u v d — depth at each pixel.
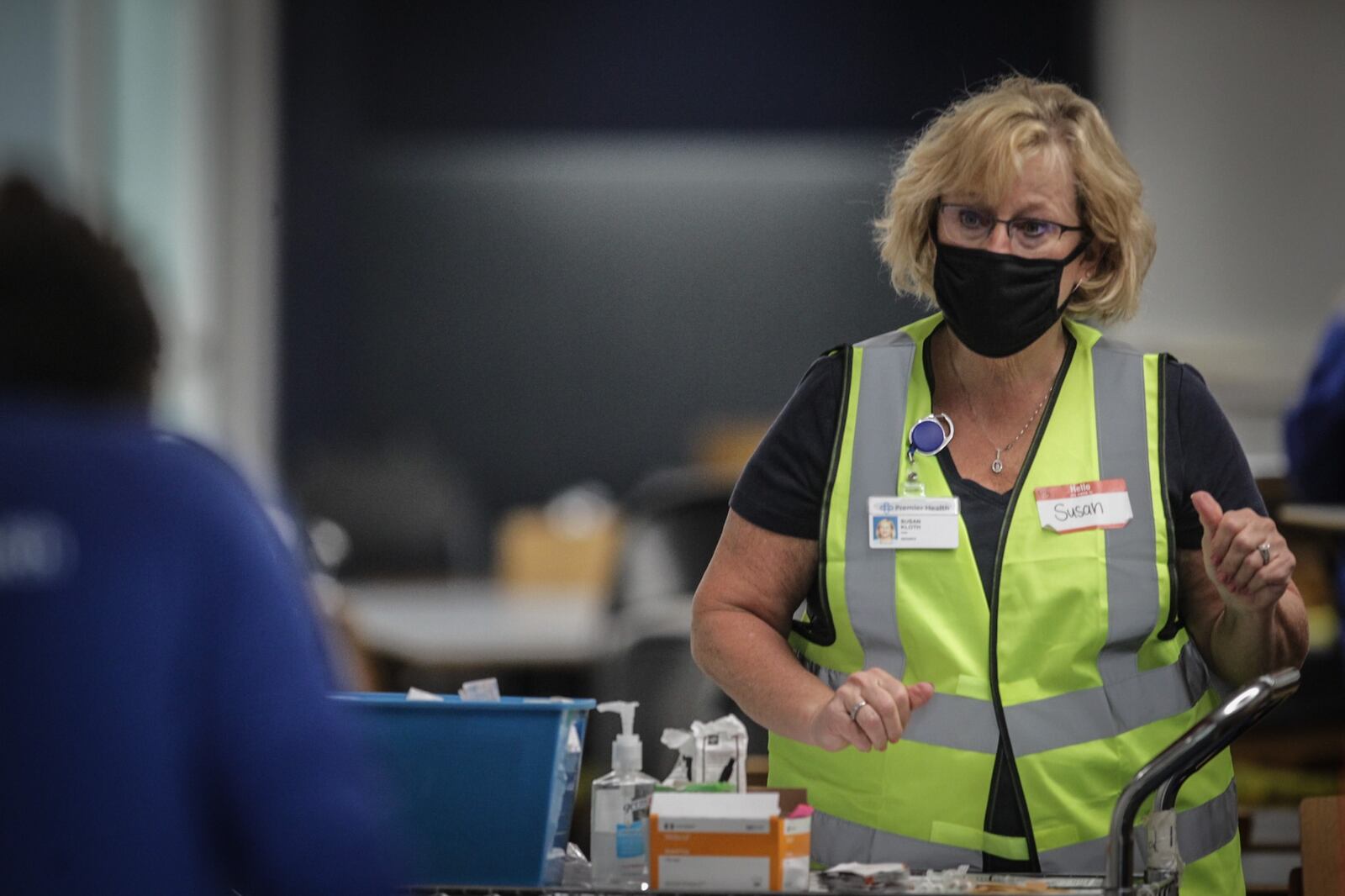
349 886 3.63
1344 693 11.12
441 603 18.75
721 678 5.86
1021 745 5.62
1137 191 5.85
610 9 28.80
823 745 5.31
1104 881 4.92
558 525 21.69
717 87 28.77
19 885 3.53
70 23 20.64
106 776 3.58
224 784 3.68
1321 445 12.15
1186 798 5.73
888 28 28.45
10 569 3.61
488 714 5.07
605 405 29.83
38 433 3.71
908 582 5.79
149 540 3.69
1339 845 6.20
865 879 4.91
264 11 28.53
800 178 29.69
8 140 18.84
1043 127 5.71
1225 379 26.11
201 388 27.06
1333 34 26.50
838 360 6.16
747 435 26.36
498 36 28.88
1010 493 5.84
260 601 3.75
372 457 28.27
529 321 29.81
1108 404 5.91
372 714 5.06
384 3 28.84
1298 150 26.58
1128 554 5.72
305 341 28.98
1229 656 5.82
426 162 29.69
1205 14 26.67
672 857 4.76
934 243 5.97
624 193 29.81
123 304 3.83
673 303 29.81
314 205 28.92
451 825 5.04
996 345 5.82
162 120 24.81
